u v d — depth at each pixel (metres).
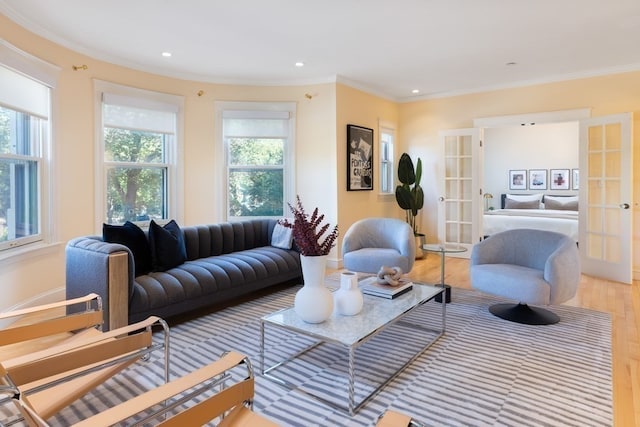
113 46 3.94
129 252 2.71
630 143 4.39
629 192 4.41
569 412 1.91
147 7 3.09
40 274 3.53
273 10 3.16
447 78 5.21
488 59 4.42
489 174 8.74
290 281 4.47
